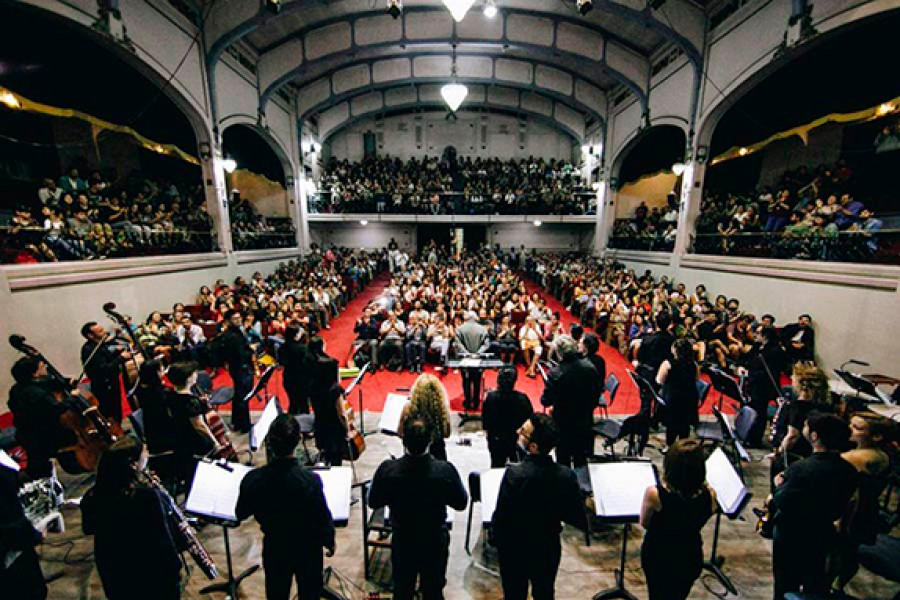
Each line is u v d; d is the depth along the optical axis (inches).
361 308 546.9
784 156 495.2
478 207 835.4
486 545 130.7
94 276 283.9
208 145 440.8
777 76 386.6
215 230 462.0
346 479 102.5
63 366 260.7
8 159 371.9
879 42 301.7
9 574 83.8
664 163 619.8
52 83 350.3
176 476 133.4
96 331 192.4
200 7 410.6
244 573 115.3
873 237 278.7
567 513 81.4
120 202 377.7
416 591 105.8
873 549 102.2
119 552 74.2
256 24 412.2
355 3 479.8
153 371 126.9
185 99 397.1
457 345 244.7
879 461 90.8
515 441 132.0
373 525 117.4
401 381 286.2
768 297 348.8
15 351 230.2
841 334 279.3
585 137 806.5
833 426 83.9
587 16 504.7
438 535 86.5
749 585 115.3
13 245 244.7
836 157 428.8
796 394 121.2
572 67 652.7
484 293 436.8
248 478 81.4
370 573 118.2
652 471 103.0
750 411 159.2
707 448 190.2
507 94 805.9
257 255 553.6
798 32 316.2
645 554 83.9
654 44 519.5
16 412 131.9
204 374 210.5
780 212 375.9
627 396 266.5
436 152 968.9
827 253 300.5
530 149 972.6
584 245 970.1
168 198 479.2
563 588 113.7
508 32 523.5
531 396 262.1
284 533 81.9
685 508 77.7
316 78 673.6
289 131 665.0
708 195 522.3
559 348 137.9
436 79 665.0
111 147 479.8
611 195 713.0
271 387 272.2
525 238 1007.0
